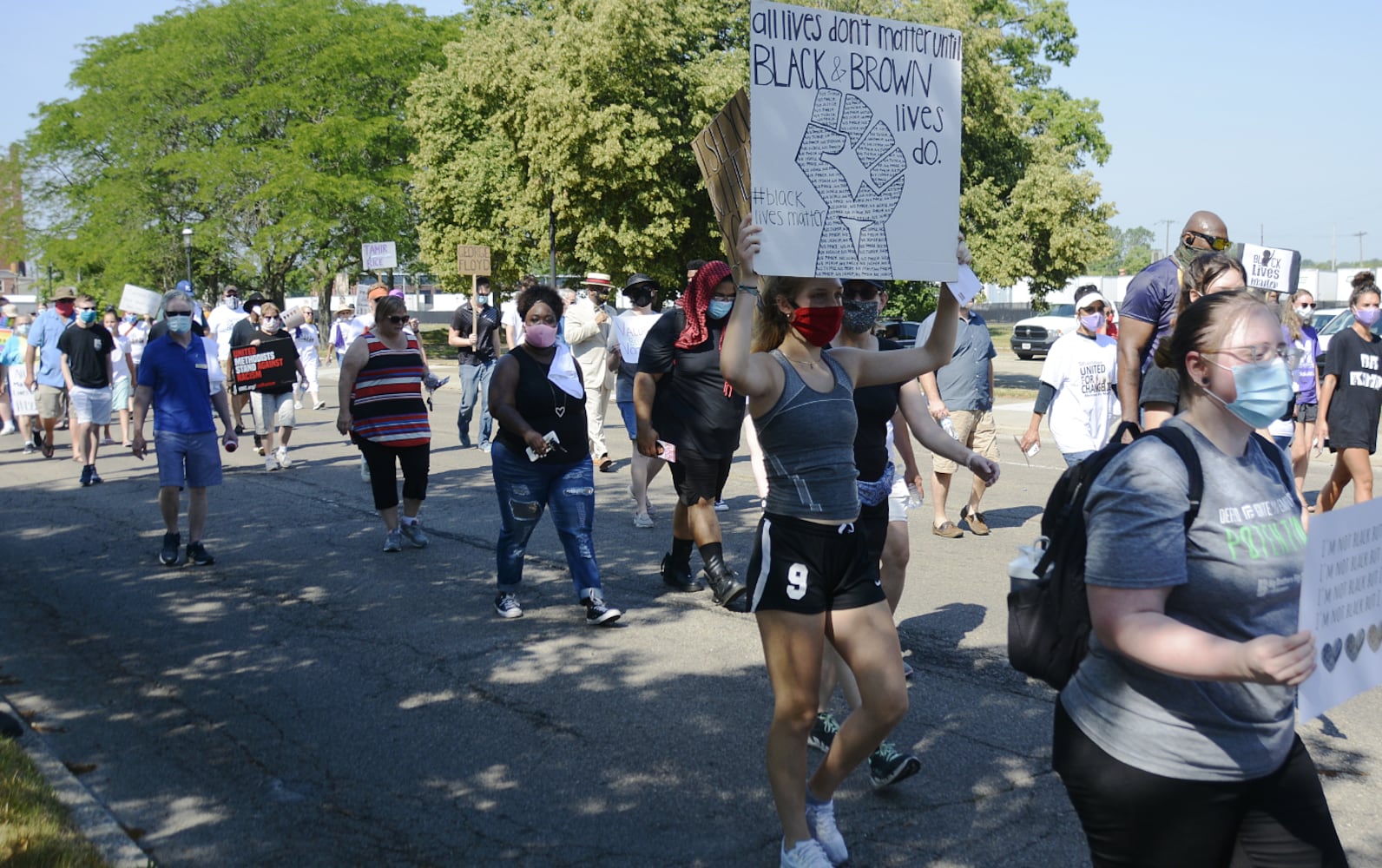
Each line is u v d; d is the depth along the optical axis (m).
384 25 46.72
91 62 48.59
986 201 21.94
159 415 7.94
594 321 11.97
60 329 13.80
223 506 10.31
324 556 8.27
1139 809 2.39
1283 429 6.93
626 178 25.12
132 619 6.73
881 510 4.65
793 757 3.50
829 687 4.57
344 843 3.95
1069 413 7.79
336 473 12.27
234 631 6.45
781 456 3.44
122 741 4.86
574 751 4.70
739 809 4.16
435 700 5.31
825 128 3.23
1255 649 2.09
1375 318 8.27
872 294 3.72
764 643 3.50
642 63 24.88
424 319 70.62
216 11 46.25
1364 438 8.29
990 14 36.16
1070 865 3.69
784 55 3.16
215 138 46.28
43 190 49.69
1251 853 2.42
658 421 6.69
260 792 4.35
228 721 5.09
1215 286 4.24
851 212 3.29
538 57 26.84
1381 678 2.30
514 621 6.56
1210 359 2.32
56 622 6.67
